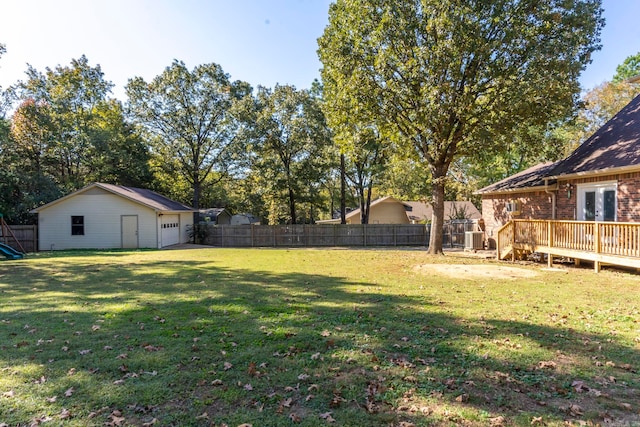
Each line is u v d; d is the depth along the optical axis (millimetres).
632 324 5043
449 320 5254
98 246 21062
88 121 28656
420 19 12234
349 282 8523
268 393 3156
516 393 3150
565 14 11273
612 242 9172
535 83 10789
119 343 4344
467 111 12109
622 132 11555
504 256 13094
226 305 6195
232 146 28922
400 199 34312
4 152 22484
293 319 5332
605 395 3109
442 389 3213
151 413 2846
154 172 30625
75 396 3094
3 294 7266
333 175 30422
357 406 2947
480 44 11297
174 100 28516
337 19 13352
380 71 12391
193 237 25156
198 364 3742
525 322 5152
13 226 20344
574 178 11992
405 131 13898
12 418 2750
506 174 32656
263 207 35844
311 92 26359
